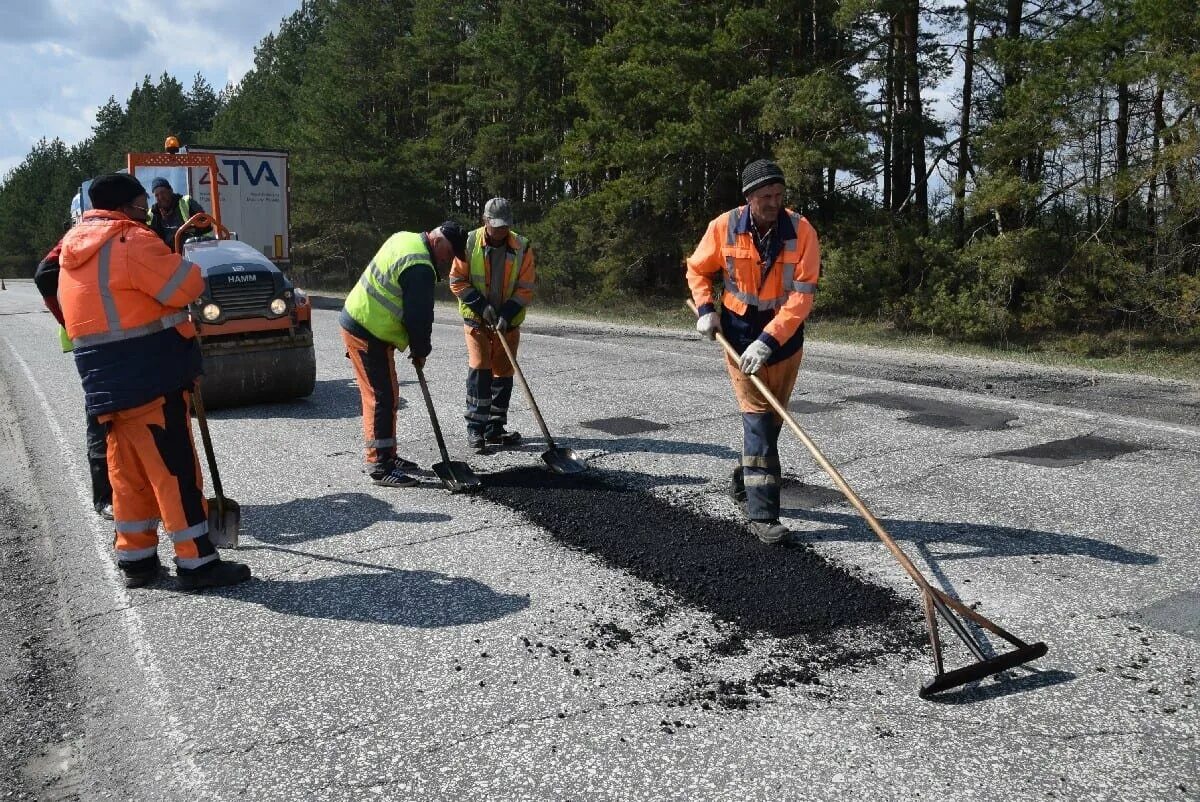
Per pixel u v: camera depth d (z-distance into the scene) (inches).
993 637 134.9
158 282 145.9
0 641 143.9
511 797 99.9
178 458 153.4
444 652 133.5
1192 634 134.3
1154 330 661.3
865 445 247.4
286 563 169.6
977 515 187.5
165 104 2787.9
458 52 1366.9
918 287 703.1
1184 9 581.6
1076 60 650.8
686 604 148.5
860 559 165.5
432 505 202.2
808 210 803.4
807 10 796.6
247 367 310.2
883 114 751.7
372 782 103.0
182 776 105.2
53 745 115.2
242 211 741.3
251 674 128.2
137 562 159.3
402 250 209.5
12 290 1389.0
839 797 99.1
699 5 864.3
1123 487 203.8
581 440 260.5
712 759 106.3
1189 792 98.9
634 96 907.4
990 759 105.5
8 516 208.2
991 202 653.9
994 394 326.0
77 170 2928.2
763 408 174.6
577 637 137.5
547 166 1128.8
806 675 125.5
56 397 345.7
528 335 559.2
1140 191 653.9
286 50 1947.6
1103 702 117.2
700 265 179.6
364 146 1341.0
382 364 216.4
